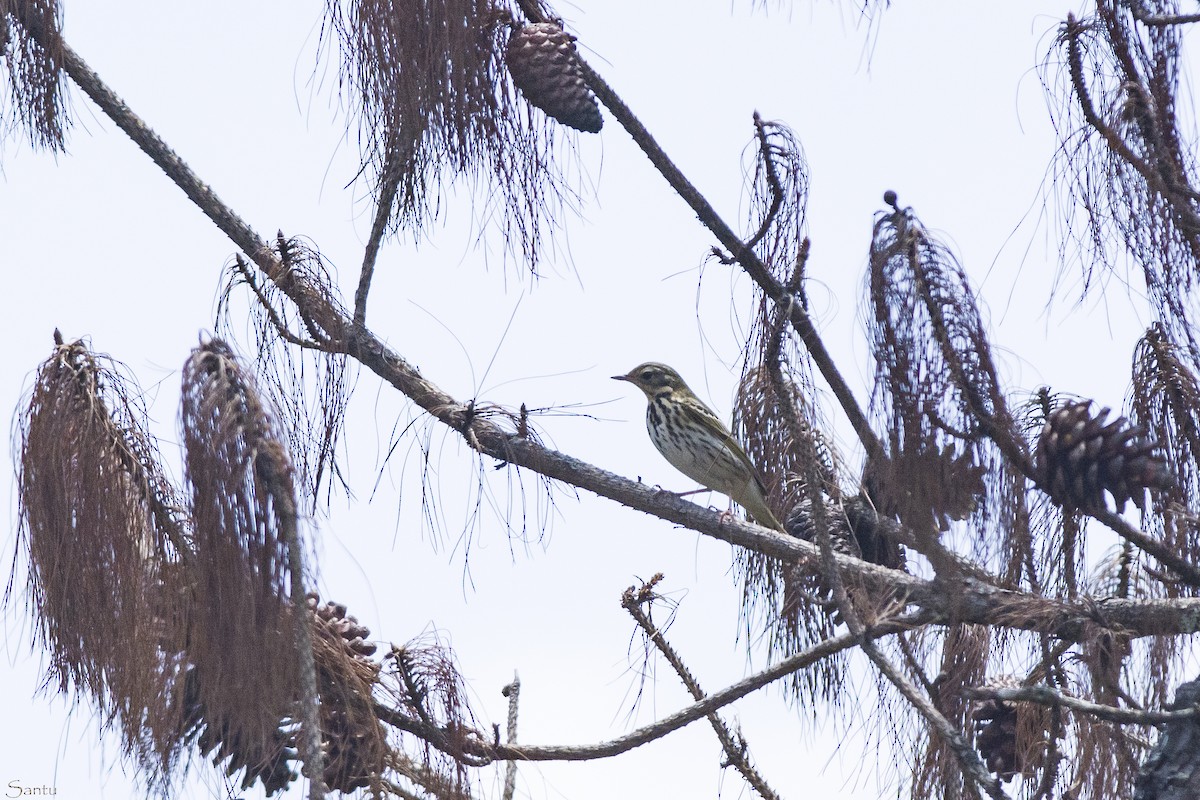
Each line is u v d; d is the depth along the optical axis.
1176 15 9.42
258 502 7.22
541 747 10.22
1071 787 8.86
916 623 9.12
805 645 11.16
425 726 8.86
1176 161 9.31
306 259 10.47
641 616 10.82
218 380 7.25
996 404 8.04
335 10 10.17
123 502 7.65
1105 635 8.85
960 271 8.05
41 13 11.41
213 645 7.26
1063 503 9.06
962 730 9.23
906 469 8.07
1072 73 9.39
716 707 10.34
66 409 7.66
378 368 11.99
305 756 7.42
